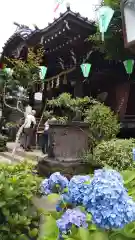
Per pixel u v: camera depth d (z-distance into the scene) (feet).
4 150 39.14
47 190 7.27
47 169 18.07
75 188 6.02
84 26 28.07
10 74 36.14
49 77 42.91
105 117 19.74
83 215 5.53
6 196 8.05
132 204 5.16
